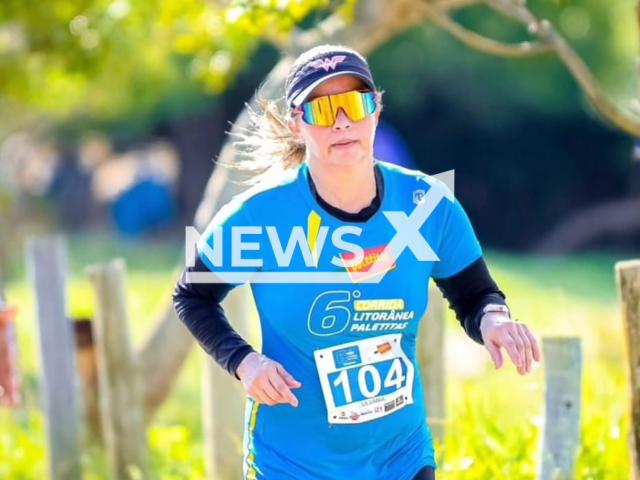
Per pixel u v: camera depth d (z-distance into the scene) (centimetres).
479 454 1438
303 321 980
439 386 1441
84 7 2186
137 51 2747
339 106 940
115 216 8138
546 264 6519
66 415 1681
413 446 1018
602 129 8031
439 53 6981
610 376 1997
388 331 994
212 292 1004
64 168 8956
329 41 1906
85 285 4172
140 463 1656
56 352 1675
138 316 3497
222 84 2191
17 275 5925
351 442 996
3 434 1956
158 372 1977
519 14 1681
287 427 1001
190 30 2189
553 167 8281
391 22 1908
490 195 8425
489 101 7562
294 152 1060
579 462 1390
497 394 1805
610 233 7906
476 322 1001
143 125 8325
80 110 6588
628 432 1193
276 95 1873
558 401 1300
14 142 7600
